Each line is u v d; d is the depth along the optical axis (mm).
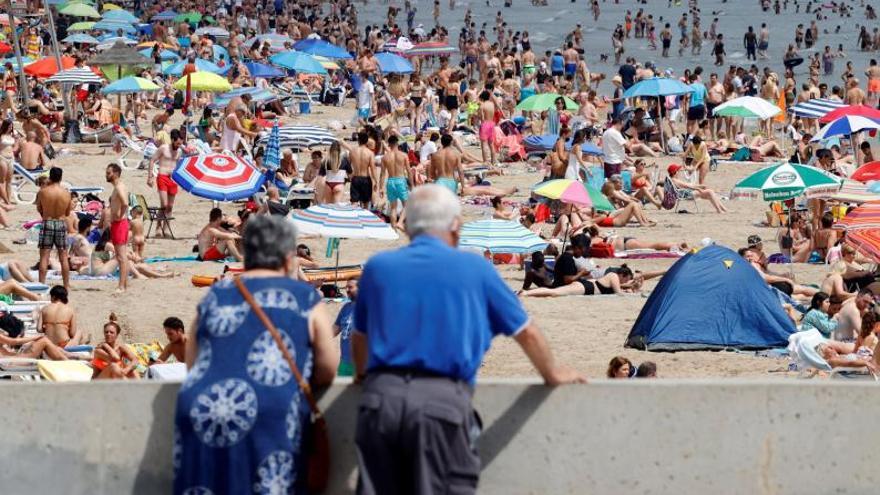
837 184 50875
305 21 172375
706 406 13914
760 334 38750
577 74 125625
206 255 51281
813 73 155125
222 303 12836
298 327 12789
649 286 48219
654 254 53375
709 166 76312
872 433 13953
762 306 38875
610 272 47344
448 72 105688
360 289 12836
